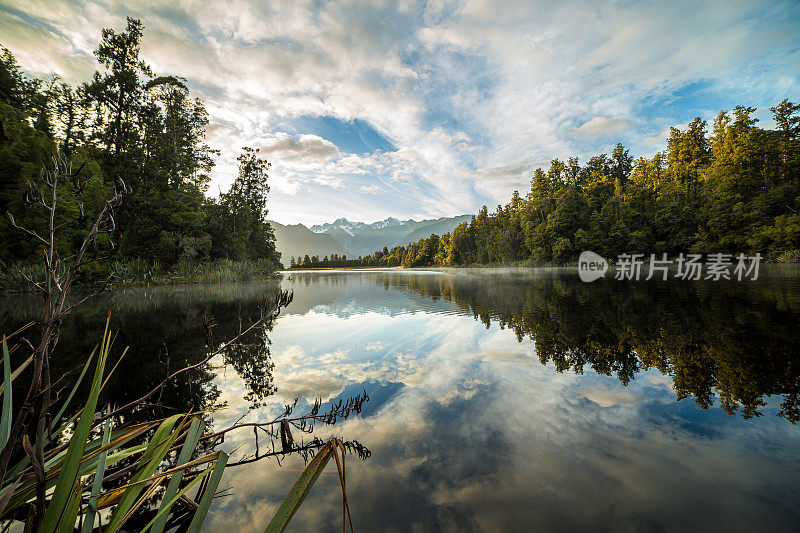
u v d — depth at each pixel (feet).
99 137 93.61
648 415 9.34
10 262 51.34
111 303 37.86
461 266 238.68
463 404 10.39
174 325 23.91
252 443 8.24
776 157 109.50
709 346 15.78
